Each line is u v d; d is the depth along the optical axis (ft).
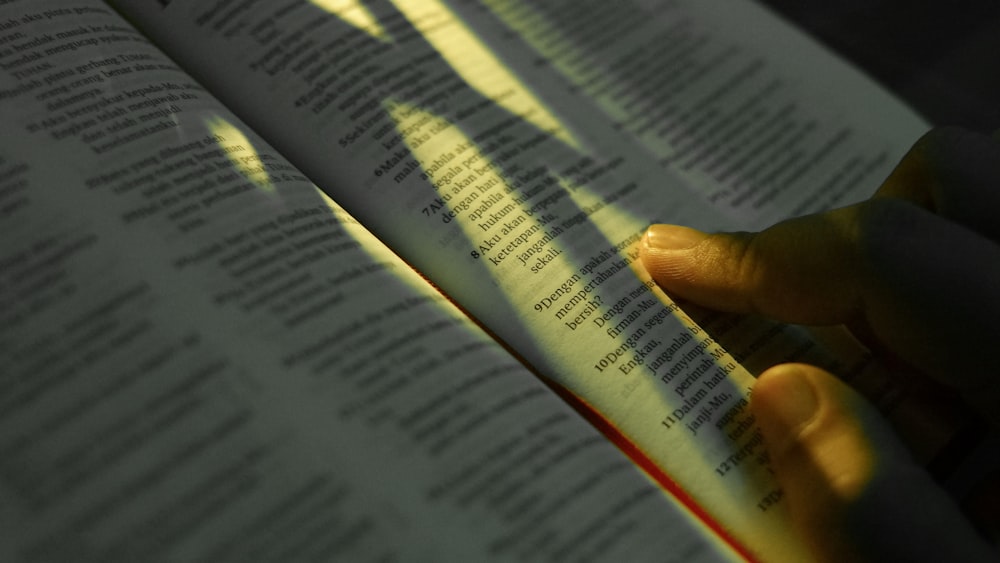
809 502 1.09
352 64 1.25
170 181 1.14
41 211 1.12
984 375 1.10
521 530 1.07
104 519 1.05
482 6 1.32
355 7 1.28
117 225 1.12
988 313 1.08
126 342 1.09
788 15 1.37
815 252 1.13
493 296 1.18
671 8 1.35
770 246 1.15
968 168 1.13
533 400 1.11
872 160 1.28
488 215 1.20
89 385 1.07
